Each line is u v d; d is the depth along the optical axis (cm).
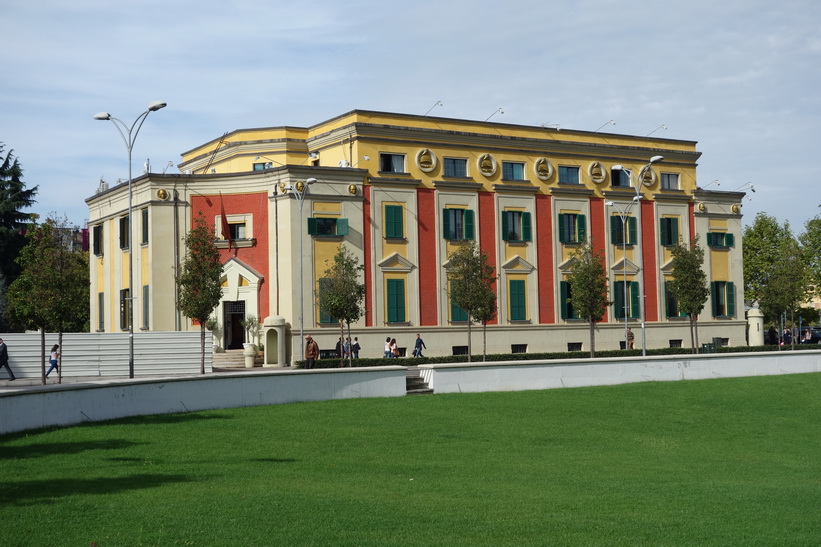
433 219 6025
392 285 5856
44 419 2650
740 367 4641
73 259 4397
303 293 5578
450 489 1984
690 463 2580
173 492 1842
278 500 1767
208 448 2475
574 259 5994
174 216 5725
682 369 4428
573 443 2841
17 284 4322
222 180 5762
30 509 1642
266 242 5688
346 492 1906
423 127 6038
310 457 2411
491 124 6294
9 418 2517
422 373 3906
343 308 5062
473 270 5434
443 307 6028
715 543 1506
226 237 5731
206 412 3133
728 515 1745
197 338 4788
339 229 5688
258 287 5678
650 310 6812
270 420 2981
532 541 1486
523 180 6372
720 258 7175
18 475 1991
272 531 1509
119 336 4712
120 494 1806
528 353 5872
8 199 8238
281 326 5453
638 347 6681
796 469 2559
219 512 1644
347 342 5394
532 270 6344
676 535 1557
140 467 2148
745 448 2947
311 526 1549
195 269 4741
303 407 3294
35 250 4397
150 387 3052
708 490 2055
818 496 2009
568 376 4069
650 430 3158
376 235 5828
